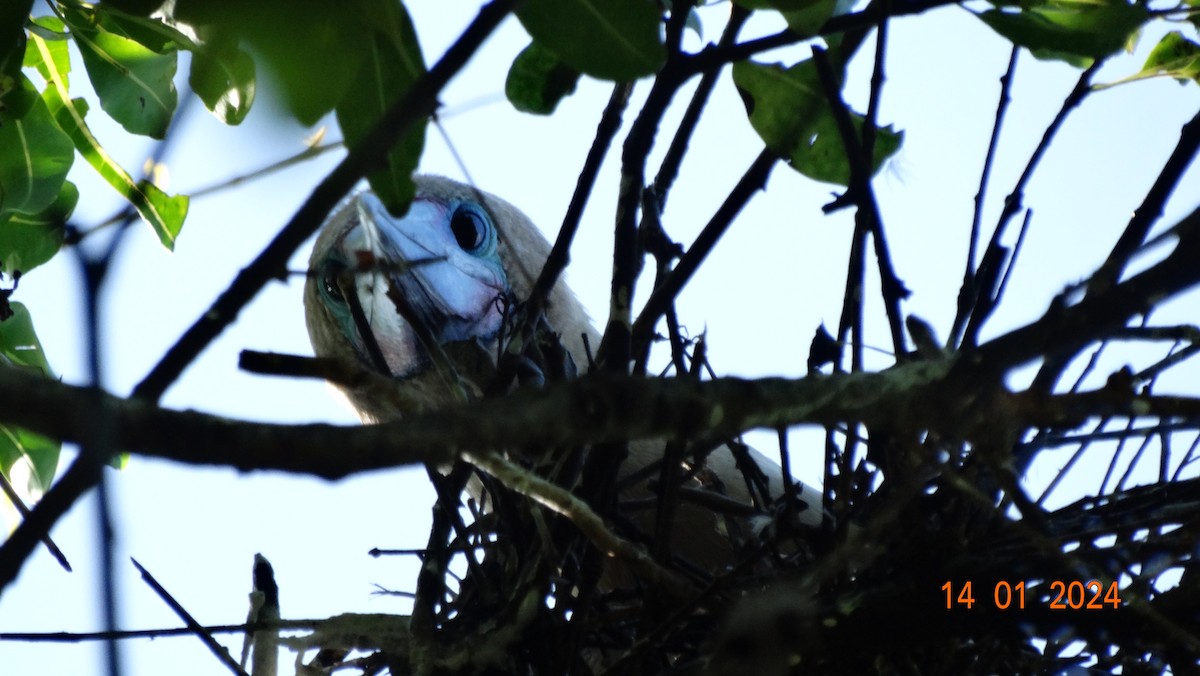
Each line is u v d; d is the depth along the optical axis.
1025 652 5.48
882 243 4.91
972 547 4.89
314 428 2.64
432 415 2.79
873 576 4.89
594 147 5.14
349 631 5.56
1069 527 5.38
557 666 5.37
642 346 5.30
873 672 5.04
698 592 4.73
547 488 4.44
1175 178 4.86
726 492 7.73
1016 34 4.64
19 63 5.59
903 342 4.96
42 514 2.41
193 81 4.51
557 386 3.00
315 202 2.77
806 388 3.38
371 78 3.68
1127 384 3.72
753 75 5.23
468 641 5.36
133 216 2.64
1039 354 3.52
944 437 3.88
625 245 5.10
